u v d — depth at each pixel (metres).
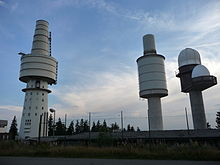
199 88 49.31
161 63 57.03
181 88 53.34
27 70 71.06
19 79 73.88
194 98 50.09
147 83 55.59
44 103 73.62
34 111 71.00
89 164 15.62
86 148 26.50
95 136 45.38
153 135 40.56
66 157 22.20
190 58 52.44
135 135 42.09
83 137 46.00
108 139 37.41
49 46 80.69
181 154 20.75
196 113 49.22
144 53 60.22
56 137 56.34
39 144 33.75
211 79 46.72
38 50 76.56
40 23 79.75
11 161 18.05
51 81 76.38
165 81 56.31
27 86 74.75
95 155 22.98
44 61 72.88
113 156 22.05
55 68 77.31
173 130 42.78
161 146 24.44
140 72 57.88
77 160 18.73
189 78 51.38
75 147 27.17
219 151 20.77
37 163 16.45
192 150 21.23
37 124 70.12
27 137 67.50
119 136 42.75
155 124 54.62
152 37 60.59
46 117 71.94
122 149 24.19
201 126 48.25
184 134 38.56
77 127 106.38
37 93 72.94
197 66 49.12
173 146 23.61
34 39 78.44
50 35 81.75
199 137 35.88
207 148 21.34
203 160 18.08
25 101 73.25
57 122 101.19
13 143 32.12
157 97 56.34
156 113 55.31
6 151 27.77
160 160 18.33
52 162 17.17
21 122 71.81
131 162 16.78
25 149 28.94
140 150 23.59
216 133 36.62
